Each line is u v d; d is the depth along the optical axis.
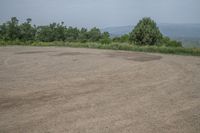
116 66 13.71
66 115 5.64
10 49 30.20
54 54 22.17
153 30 30.95
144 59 17.25
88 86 8.66
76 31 55.44
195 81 9.31
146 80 9.63
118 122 5.17
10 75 11.14
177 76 10.39
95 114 5.69
